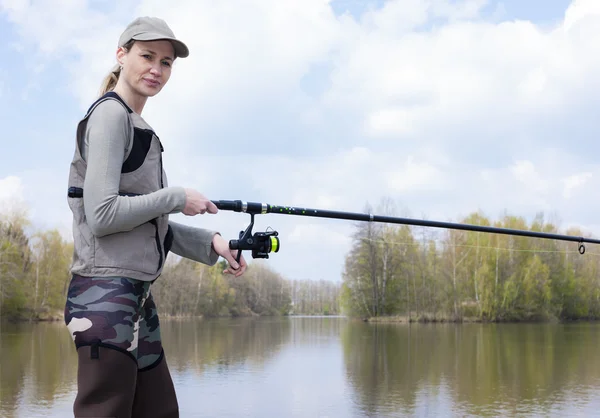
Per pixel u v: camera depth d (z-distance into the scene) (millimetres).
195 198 2283
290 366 17125
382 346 24516
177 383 13789
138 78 2383
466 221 54594
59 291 50969
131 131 2273
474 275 53062
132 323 2186
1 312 47719
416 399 12102
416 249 52719
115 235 2213
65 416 9734
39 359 17859
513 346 24766
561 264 57562
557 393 12969
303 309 120688
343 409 11000
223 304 79250
